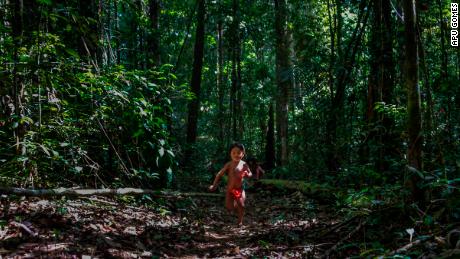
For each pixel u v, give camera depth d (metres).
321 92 12.55
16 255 3.00
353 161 9.44
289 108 20.16
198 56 15.50
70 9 5.24
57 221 4.00
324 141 11.36
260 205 9.11
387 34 8.15
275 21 16.41
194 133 15.32
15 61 4.70
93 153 6.75
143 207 6.21
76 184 5.94
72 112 5.98
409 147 4.29
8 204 4.20
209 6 16.12
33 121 5.43
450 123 6.64
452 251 2.96
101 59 7.27
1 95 4.91
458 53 7.75
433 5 8.75
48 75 5.13
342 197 7.22
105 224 4.50
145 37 12.56
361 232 4.43
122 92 6.19
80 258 3.22
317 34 13.80
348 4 11.99
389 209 4.49
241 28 16.56
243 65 20.83
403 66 8.25
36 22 5.05
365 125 8.16
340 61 10.81
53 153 5.17
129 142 7.02
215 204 8.62
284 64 16.58
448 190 4.09
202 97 21.55
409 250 3.38
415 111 4.21
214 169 14.02
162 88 7.44
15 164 5.04
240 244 4.82
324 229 4.99
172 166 8.09
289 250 4.30
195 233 5.21
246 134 23.62
